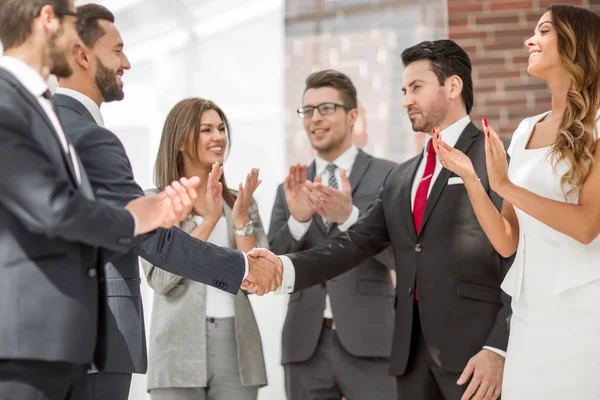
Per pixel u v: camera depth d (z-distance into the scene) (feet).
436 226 9.90
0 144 5.94
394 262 11.49
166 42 16.83
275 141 16.60
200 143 10.91
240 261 8.80
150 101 16.75
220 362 10.24
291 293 11.10
